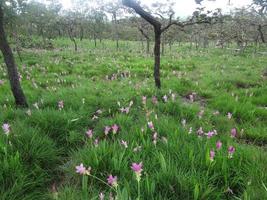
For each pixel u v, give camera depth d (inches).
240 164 164.7
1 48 273.1
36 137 198.1
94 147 183.3
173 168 155.8
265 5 541.6
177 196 143.4
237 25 1307.8
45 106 302.2
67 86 422.9
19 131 200.1
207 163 163.2
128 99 325.4
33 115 242.5
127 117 251.1
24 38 1272.1
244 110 303.9
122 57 828.6
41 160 184.9
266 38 1391.5
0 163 159.9
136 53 1031.6
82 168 136.5
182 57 893.8
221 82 471.5
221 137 216.8
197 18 343.3
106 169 166.6
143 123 236.8
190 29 1763.0
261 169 160.1
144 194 140.9
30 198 147.2
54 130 230.1
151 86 396.8
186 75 546.9
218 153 169.5
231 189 155.7
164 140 191.2
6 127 176.7
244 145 205.0
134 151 179.3
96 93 363.9
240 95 385.4
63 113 256.2
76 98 323.6
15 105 288.8
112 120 245.6
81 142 226.1
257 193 137.6
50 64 622.8
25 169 166.6
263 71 599.2
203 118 273.4
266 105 350.9
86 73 546.3
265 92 390.3
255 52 1141.1
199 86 437.4
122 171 161.6
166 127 223.1
